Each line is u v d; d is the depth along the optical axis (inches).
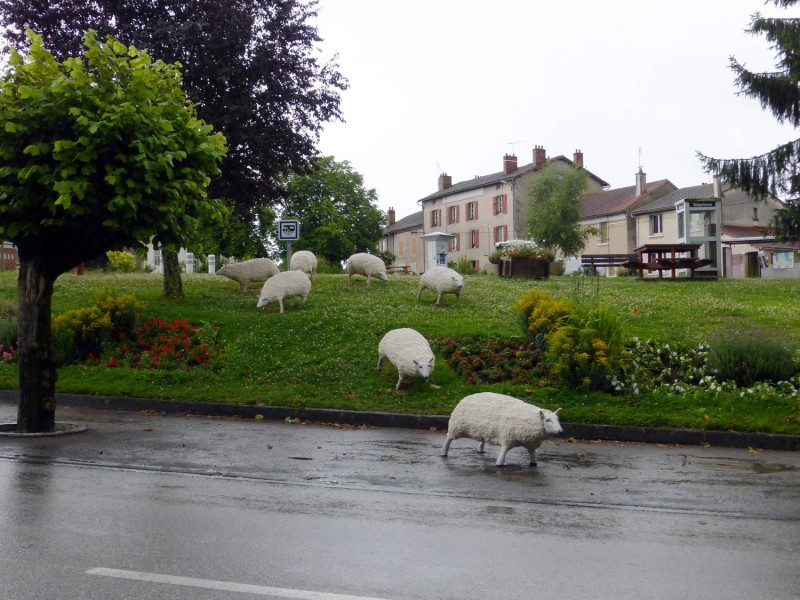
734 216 2407.7
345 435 473.4
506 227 2886.3
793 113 1088.8
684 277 1151.0
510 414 388.8
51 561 216.4
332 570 214.8
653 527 272.8
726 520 285.3
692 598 199.5
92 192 419.5
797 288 984.9
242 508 283.9
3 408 542.6
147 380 590.2
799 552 242.5
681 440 474.0
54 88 410.3
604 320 543.5
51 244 451.8
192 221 454.9
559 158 2901.1
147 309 759.1
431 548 238.8
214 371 611.5
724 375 554.3
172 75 483.5
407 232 3545.8
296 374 598.2
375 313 760.3
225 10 824.9
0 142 422.6
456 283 813.9
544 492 329.1
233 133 831.1
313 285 963.3
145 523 258.5
